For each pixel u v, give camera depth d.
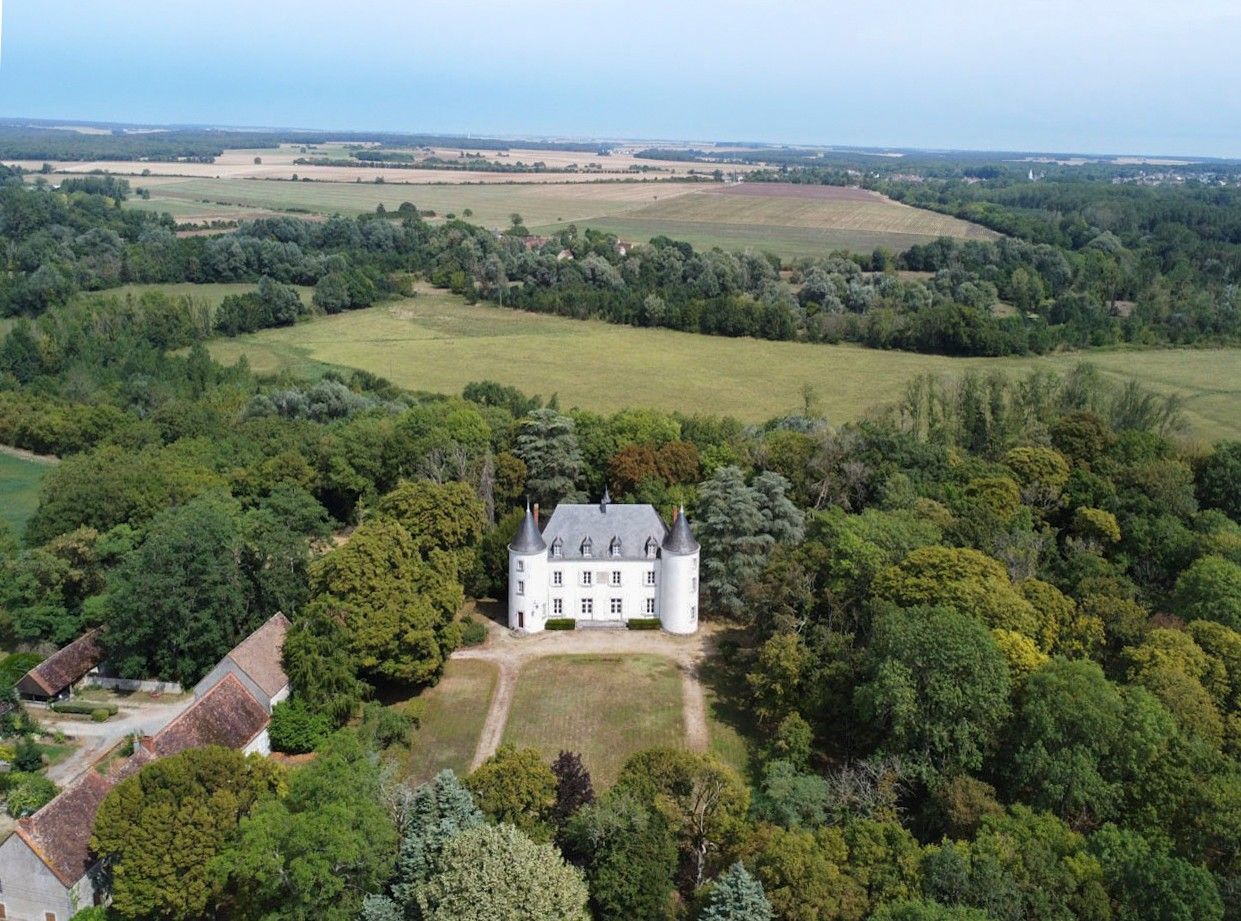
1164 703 82.06
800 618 104.81
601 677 111.62
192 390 195.38
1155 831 71.94
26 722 95.75
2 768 90.31
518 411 180.50
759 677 98.81
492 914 61.62
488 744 98.06
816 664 95.56
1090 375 175.00
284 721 95.56
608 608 124.94
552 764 81.38
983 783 77.69
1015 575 106.69
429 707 105.00
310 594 112.31
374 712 98.75
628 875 68.94
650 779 77.94
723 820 74.94
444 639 110.19
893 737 84.88
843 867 68.56
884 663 85.56
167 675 107.94
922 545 109.56
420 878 68.50
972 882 64.12
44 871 71.44
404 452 150.62
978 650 82.81
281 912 67.25
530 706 105.25
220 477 140.75
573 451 148.62
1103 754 77.56
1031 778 78.75
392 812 73.75
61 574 114.44
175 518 112.00
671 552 121.06
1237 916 64.00
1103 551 119.94
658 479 140.75
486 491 138.62
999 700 81.44
